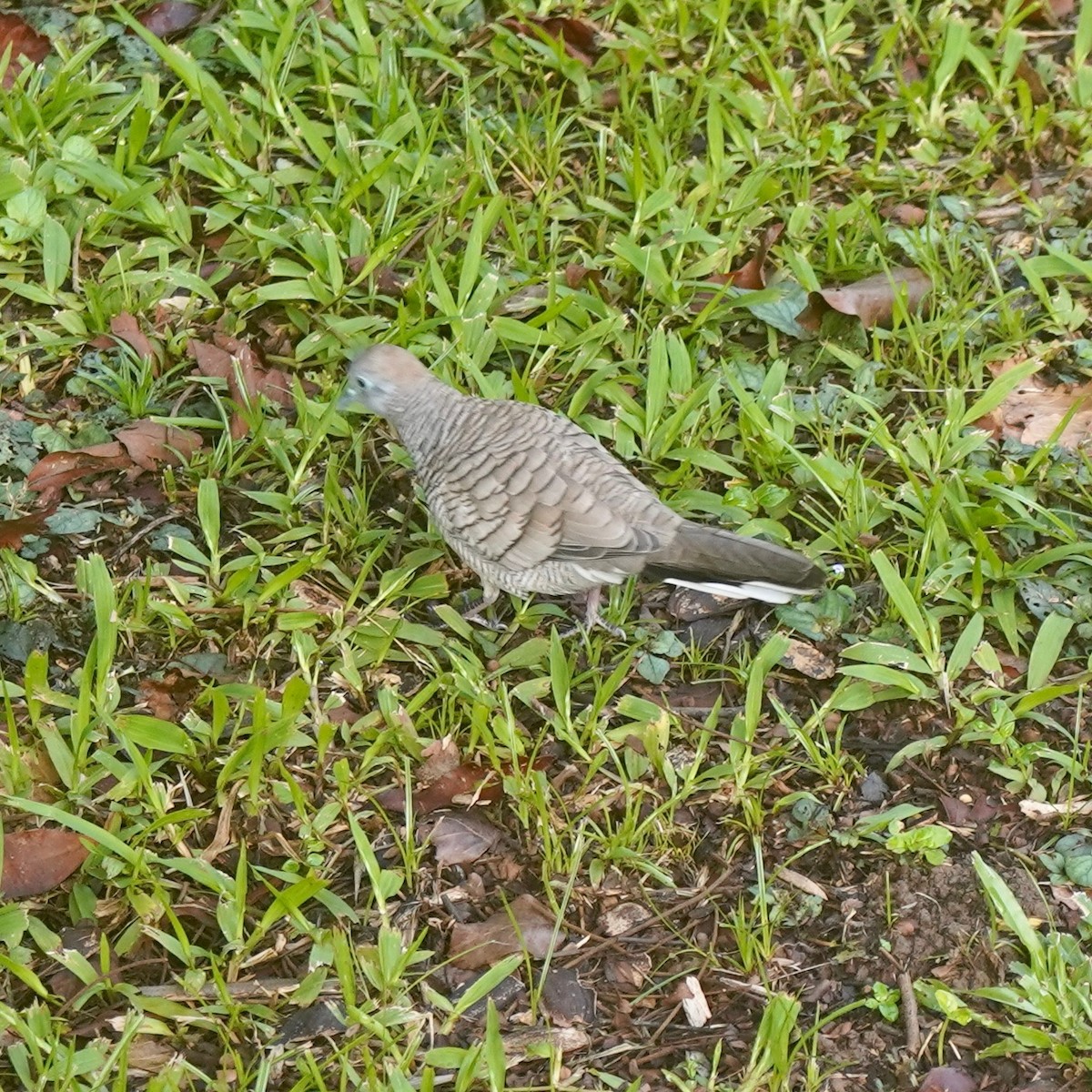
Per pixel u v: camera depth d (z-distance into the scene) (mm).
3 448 8188
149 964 6406
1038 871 6867
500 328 8672
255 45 10094
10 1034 6082
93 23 10109
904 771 7246
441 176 9438
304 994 6258
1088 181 9859
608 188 9703
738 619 7871
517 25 10242
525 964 6480
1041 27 10891
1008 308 9109
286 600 7680
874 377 8758
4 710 7168
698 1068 6184
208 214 9164
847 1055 6258
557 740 7332
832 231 9148
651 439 8398
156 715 7195
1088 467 8148
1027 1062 6211
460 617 7703
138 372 8570
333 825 6918
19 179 9000
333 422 8383
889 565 7547
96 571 7230
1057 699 7516
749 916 6723
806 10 10445
